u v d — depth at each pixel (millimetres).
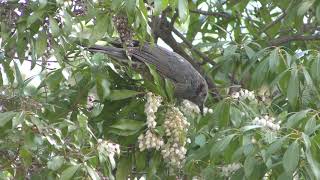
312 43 16125
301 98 12367
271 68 11820
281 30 16391
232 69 13602
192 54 16406
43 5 9539
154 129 11289
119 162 11961
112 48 11938
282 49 12164
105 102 11984
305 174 10172
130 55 12156
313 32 16078
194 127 12297
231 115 11578
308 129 10086
